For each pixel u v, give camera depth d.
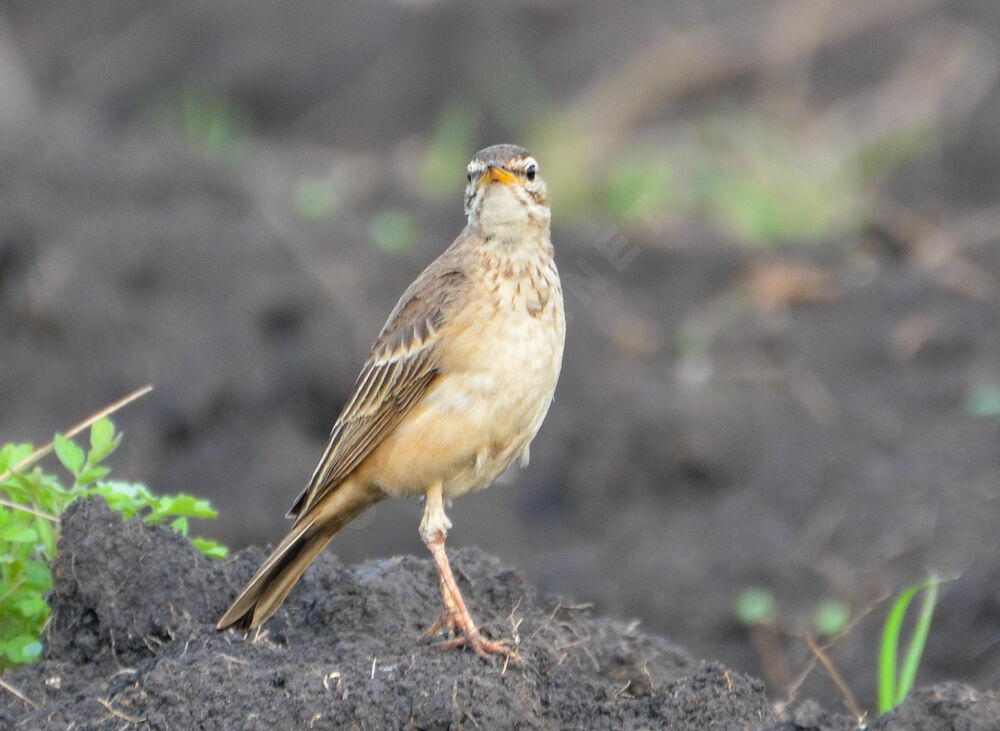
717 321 17.09
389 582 7.57
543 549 14.05
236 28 29.30
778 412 15.01
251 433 15.21
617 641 7.74
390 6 28.95
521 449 7.71
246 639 7.03
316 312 16.34
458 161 24.08
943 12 26.34
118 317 16.31
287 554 7.35
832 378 15.62
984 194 21.81
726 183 22.09
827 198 21.36
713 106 26.00
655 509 14.26
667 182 22.38
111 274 16.80
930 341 15.75
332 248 17.92
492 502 14.61
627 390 15.48
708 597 12.48
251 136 27.73
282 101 28.27
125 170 18.86
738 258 18.58
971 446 13.55
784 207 20.98
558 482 14.85
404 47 28.38
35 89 27.11
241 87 28.45
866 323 16.45
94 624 7.28
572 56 27.27
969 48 25.33
